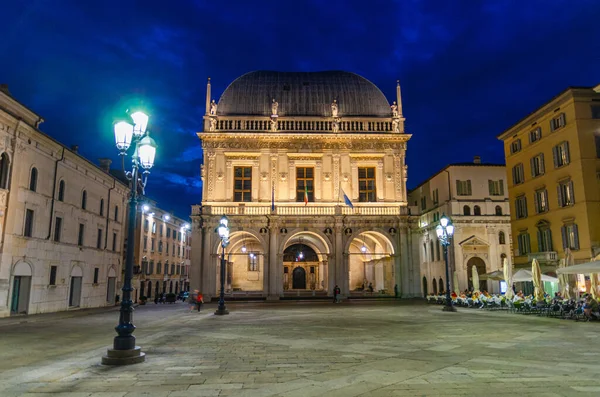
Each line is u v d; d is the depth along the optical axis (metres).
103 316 31.36
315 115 50.25
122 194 48.38
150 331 20.17
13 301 29.66
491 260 46.75
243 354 12.84
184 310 37.56
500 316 26.55
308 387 8.84
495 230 47.31
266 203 46.97
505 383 9.08
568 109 36.31
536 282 28.12
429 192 55.59
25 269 30.25
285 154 48.06
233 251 60.00
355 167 48.53
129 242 12.48
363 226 46.25
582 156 34.75
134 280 54.59
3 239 27.98
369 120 49.41
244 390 8.65
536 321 23.12
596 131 35.22
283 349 13.78
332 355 12.59
